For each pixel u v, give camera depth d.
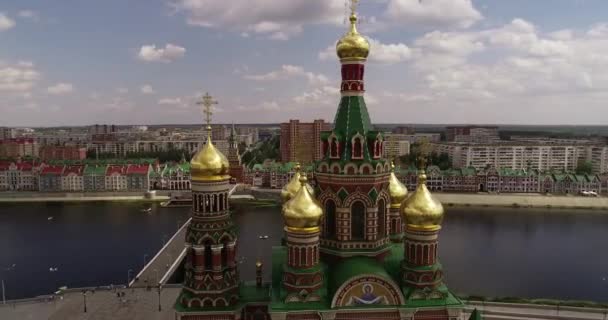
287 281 52.75
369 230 56.03
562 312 88.69
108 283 118.44
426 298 52.91
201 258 55.97
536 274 123.88
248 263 133.75
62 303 94.00
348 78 57.00
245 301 58.16
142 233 171.75
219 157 56.16
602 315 87.25
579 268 129.25
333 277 53.72
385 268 56.69
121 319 86.50
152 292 100.19
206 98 56.97
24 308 91.38
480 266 130.62
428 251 53.56
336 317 51.44
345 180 55.22
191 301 55.62
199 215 56.06
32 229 179.75
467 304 91.94
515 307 90.94
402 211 54.97
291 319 51.25
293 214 51.75
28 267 131.50
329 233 57.94
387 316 51.81
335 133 56.03
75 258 139.88
